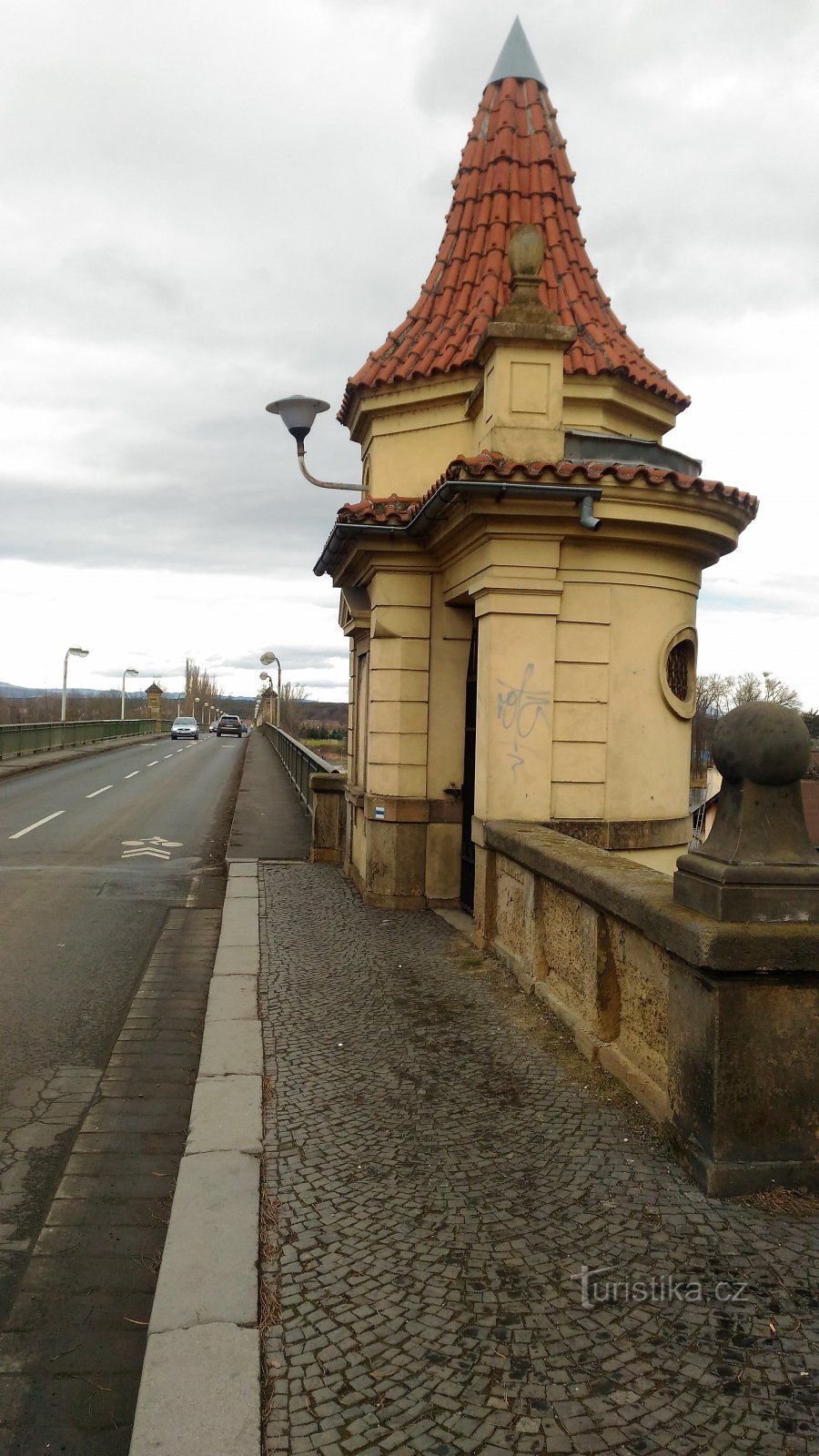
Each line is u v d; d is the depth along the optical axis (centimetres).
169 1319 271
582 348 871
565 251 973
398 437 910
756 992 334
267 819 1585
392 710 882
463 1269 297
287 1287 290
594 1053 467
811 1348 257
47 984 678
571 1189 346
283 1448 225
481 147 1040
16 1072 507
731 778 352
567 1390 243
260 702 8238
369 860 893
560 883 512
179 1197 345
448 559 832
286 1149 387
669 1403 238
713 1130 337
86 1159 405
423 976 645
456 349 877
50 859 1256
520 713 709
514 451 710
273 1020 555
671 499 687
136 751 4009
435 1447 225
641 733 742
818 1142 339
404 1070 472
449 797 880
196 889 1070
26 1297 304
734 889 331
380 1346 262
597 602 722
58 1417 250
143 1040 563
